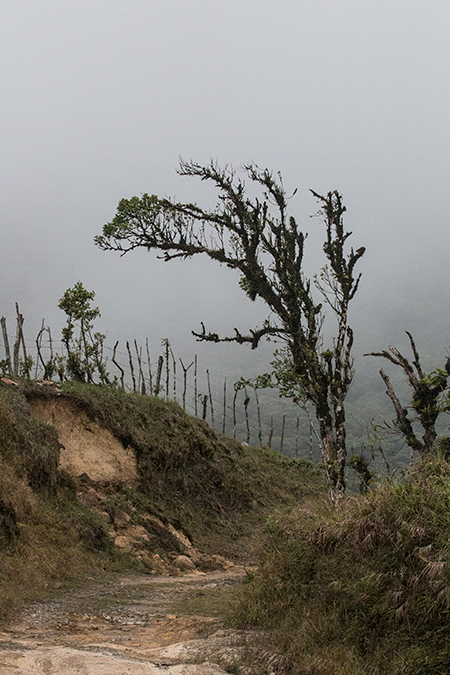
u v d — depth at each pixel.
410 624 5.56
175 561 16.02
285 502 24.98
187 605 9.50
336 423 15.16
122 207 17.86
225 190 17.72
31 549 11.79
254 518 21.98
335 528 7.35
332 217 16.67
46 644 6.39
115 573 13.44
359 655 5.64
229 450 26.19
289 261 16.91
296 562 7.81
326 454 15.23
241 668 5.67
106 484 18.03
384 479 7.61
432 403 11.88
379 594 6.03
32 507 13.38
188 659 6.02
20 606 8.66
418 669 5.03
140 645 6.88
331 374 15.61
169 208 17.94
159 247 18.23
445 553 5.68
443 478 6.88
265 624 7.05
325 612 6.56
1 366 21.89
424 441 11.67
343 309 15.89
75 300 24.45
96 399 20.33
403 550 6.14
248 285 17.42
